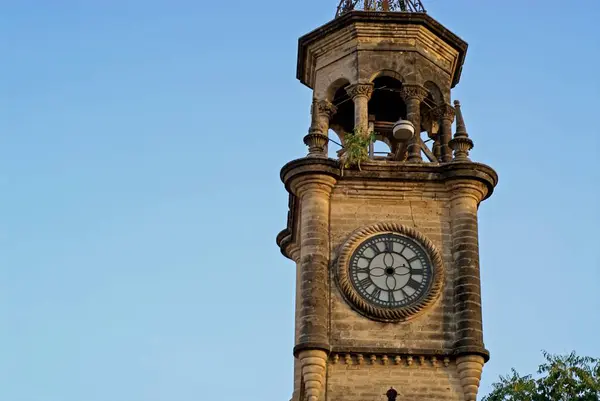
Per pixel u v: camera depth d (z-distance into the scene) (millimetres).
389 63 47219
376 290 42812
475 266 43156
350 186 44688
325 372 41312
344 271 43000
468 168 44312
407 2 49938
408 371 41469
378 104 50312
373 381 41250
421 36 47938
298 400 45500
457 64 49938
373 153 46281
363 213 44344
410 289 42906
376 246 43594
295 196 45594
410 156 45719
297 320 44938
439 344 41969
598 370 45625
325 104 47344
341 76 47469
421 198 44688
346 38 47969
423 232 44031
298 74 50688
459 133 45875
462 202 44219
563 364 45656
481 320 42281
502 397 45844
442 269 43219
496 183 45031
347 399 40844
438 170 44688
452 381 41344
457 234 43750
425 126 49469
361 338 41969
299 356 41562
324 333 41812
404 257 43469
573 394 44844
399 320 42344
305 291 42562
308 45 48938
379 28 47844
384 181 44688
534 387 45500
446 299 42875
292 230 48562
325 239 43625
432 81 47781
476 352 41312
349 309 42531
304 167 44250
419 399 40906
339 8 50344
